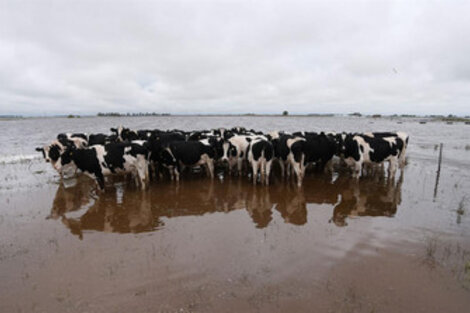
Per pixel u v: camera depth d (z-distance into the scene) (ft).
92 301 14.16
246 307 13.62
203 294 14.58
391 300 14.05
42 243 20.35
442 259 17.63
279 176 41.75
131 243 20.31
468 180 37.88
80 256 18.47
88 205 29.07
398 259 17.74
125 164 33.09
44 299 14.34
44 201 30.27
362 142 37.73
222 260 17.79
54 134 135.44
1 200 30.53
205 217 25.63
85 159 32.17
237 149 41.32
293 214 26.17
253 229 22.70
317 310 13.39
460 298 14.11
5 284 15.56
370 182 37.65
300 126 193.16
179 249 19.29
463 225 22.94
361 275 16.10
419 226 22.81
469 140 99.60
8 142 95.09
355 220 24.39
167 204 29.35
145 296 14.48
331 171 44.57
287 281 15.61
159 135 45.09
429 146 77.71
